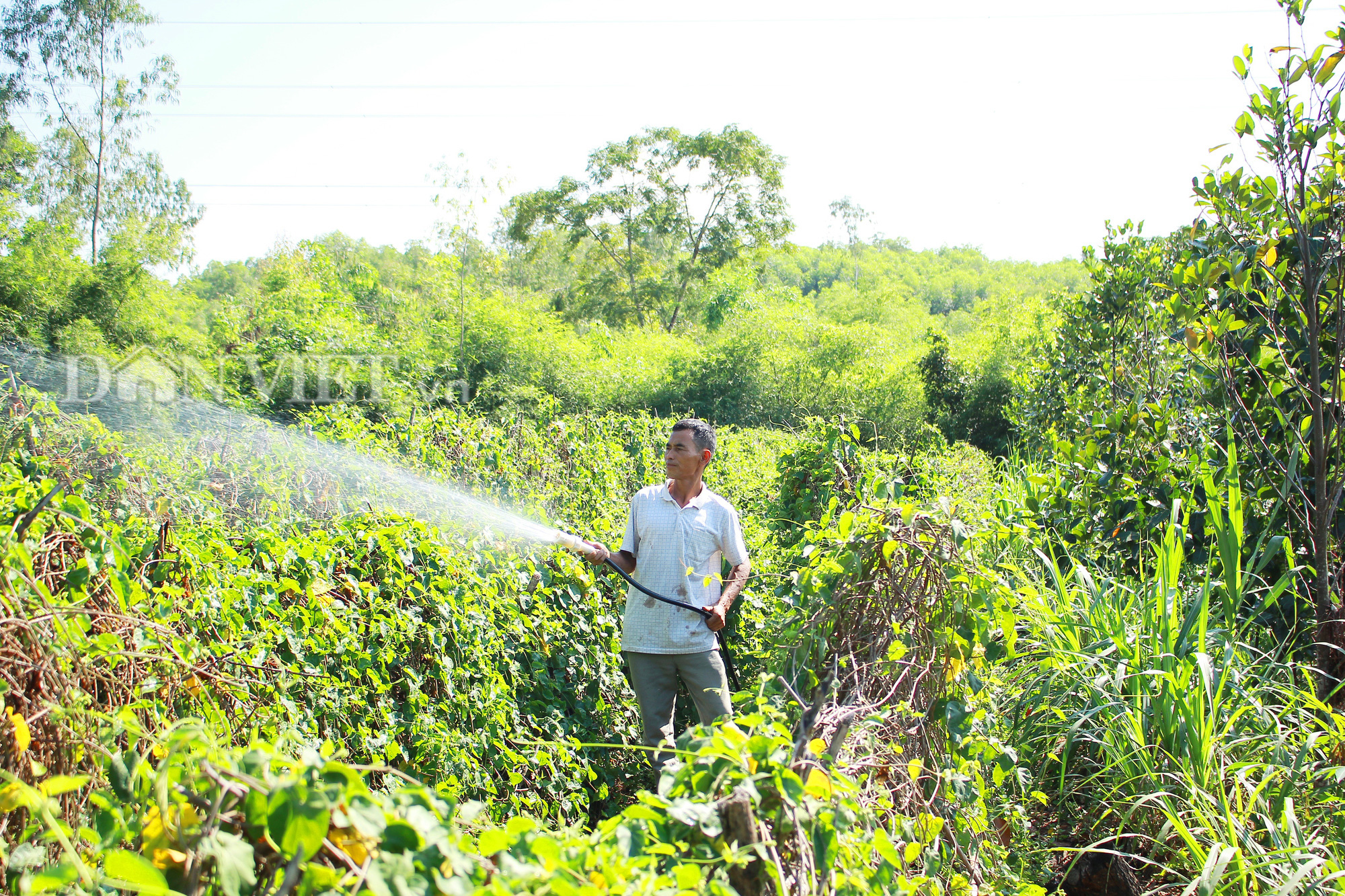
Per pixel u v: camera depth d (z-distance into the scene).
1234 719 3.50
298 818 1.26
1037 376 11.52
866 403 22.92
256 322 18.14
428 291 26.66
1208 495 4.22
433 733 3.51
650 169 41.09
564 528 4.95
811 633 3.13
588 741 4.48
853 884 1.87
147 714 2.16
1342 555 4.38
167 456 6.46
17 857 1.51
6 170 28.50
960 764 2.94
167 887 1.27
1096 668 3.96
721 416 22.64
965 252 95.75
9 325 20.75
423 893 1.30
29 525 1.96
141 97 29.22
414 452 7.95
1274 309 4.56
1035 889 2.89
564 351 23.36
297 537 3.96
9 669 1.70
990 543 4.43
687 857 1.73
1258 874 2.88
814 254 88.31
